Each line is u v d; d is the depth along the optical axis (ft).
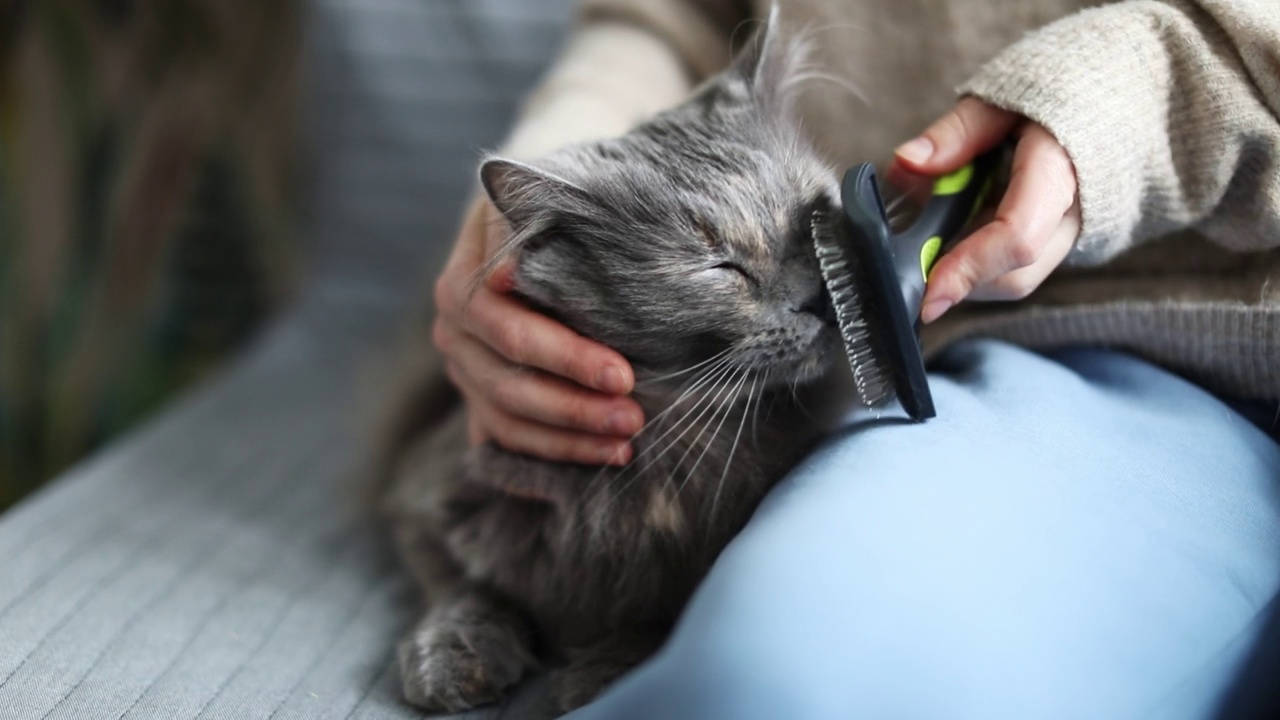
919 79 4.51
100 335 8.13
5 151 7.94
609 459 3.70
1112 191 3.26
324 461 5.99
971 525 2.67
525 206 3.73
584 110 5.01
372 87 7.46
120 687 3.67
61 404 8.03
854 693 2.26
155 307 8.45
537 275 3.85
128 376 8.34
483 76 7.30
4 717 3.47
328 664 3.93
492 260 3.73
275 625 4.21
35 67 7.88
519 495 4.00
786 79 4.41
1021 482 2.86
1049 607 2.56
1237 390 3.66
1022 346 3.88
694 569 3.82
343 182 7.72
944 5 4.38
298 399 6.73
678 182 3.84
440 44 7.30
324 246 7.93
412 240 7.69
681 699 2.27
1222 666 2.79
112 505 5.26
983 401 3.32
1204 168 3.41
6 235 7.97
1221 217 3.58
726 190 3.77
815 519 2.66
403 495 4.91
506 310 3.75
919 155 3.46
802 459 3.59
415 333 5.90
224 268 8.71
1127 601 2.66
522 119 5.32
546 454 3.80
